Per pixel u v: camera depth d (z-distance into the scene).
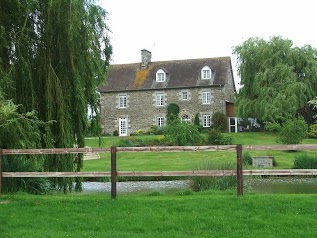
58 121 10.99
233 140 30.70
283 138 26.42
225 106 41.78
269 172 8.15
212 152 26.84
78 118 11.42
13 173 8.99
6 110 8.86
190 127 29.97
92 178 18.55
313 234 6.27
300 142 26.58
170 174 8.45
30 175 8.94
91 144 32.16
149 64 45.69
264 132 38.22
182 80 42.72
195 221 6.98
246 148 8.23
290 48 37.59
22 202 8.36
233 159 22.80
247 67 38.28
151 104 43.25
